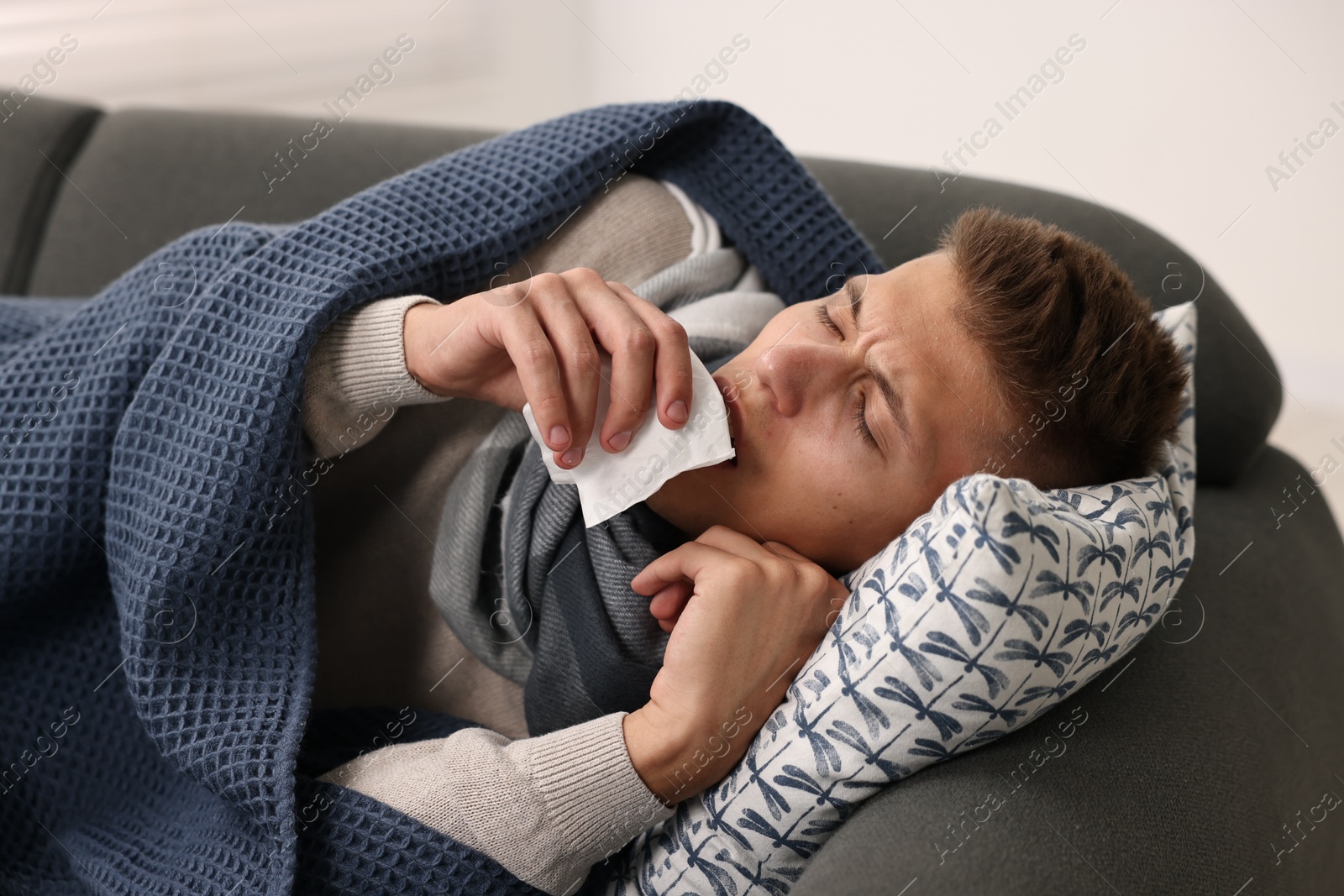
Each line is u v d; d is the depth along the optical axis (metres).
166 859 0.66
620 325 0.64
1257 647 0.77
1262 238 1.94
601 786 0.61
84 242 1.24
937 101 2.02
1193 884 0.54
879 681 0.56
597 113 0.90
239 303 0.73
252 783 0.61
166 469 0.69
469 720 0.79
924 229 1.10
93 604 0.76
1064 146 1.98
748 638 0.62
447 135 1.23
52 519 0.73
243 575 0.69
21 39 1.95
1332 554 0.97
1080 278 0.68
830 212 0.92
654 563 0.66
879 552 0.70
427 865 0.59
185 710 0.65
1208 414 0.98
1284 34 1.78
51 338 0.80
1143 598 0.62
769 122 2.16
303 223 0.78
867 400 0.66
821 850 0.56
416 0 2.15
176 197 1.23
